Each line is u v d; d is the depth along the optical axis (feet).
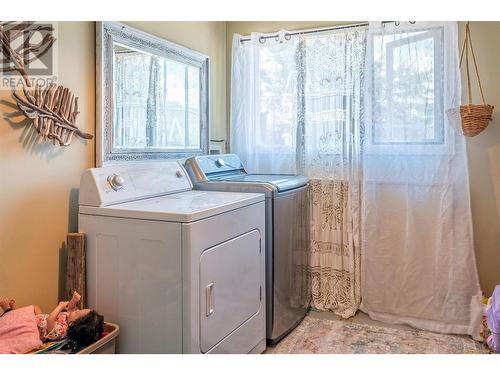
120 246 5.75
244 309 6.68
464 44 8.52
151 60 8.09
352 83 9.32
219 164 9.07
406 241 8.96
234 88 10.44
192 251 5.29
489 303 7.32
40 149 5.96
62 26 6.26
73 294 5.66
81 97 6.64
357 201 9.38
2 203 5.45
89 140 6.82
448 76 8.45
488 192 8.55
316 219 9.77
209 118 10.00
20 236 5.71
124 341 5.77
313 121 9.71
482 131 8.35
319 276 9.82
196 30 9.62
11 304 5.31
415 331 8.61
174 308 5.37
